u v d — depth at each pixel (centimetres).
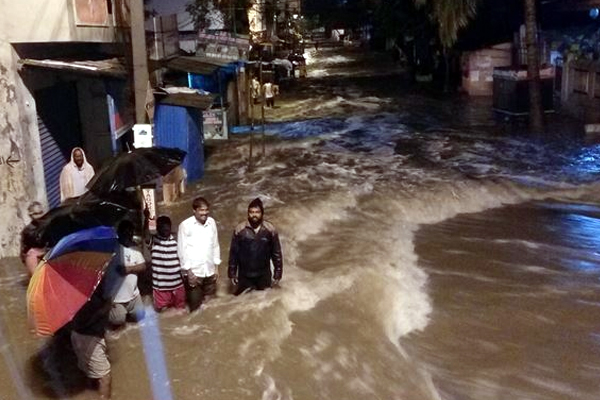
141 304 852
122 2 1513
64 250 637
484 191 1505
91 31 1331
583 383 773
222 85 2273
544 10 2747
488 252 1185
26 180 1118
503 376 790
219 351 778
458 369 807
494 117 2494
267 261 917
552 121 2308
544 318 932
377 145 2067
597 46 2419
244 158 1914
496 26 3228
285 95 3547
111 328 826
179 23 2534
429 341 877
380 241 1219
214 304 895
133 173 845
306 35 8631
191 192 1536
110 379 689
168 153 905
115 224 734
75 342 673
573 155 1828
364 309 934
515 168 1714
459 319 934
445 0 2392
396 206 1419
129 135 1573
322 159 1880
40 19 1135
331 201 1431
